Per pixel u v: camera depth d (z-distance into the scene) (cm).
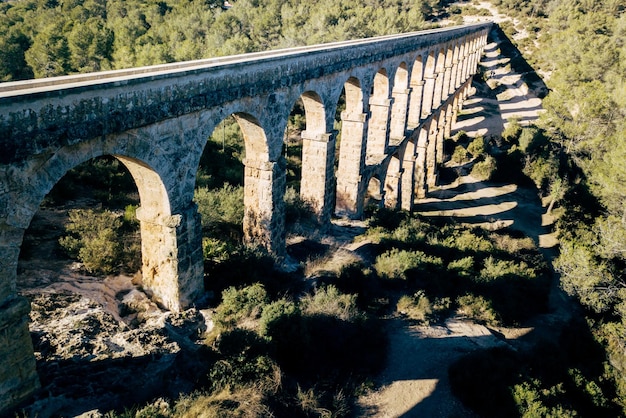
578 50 5712
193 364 1374
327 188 2638
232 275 1853
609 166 3462
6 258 1057
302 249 2403
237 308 1650
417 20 7231
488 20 9644
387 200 3612
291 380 1508
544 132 5053
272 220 2094
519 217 4191
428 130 4141
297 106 5328
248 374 1398
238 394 1298
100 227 1886
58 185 2342
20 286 1539
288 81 1962
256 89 1764
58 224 2061
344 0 8131
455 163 5291
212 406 1219
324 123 2444
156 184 1468
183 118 1477
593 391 1928
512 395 1681
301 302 1839
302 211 2661
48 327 1348
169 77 1373
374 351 1812
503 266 2798
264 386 1370
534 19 9444
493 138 5716
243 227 2198
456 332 2084
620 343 2308
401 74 3338
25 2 9594
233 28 6488
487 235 3500
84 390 1186
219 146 3731
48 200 2233
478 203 4438
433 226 3325
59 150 1104
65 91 1084
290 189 2812
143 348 1357
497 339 2114
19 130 1005
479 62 8106
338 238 2680
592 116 4159
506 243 3375
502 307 2402
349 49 2436
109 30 6016
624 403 1956
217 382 1312
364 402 1569
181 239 1555
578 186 4172
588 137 4288
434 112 4206
